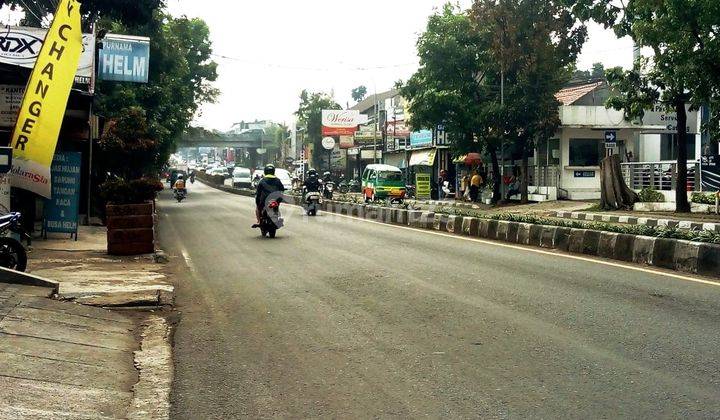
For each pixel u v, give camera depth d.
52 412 4.20
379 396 4.71
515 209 30.30
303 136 76.00
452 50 32.75
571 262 11.09
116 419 4.27
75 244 14.19
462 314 7.22
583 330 6.42
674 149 36.78
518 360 5.50
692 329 6.38
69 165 14.71
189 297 8.63
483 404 4.50
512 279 9.41
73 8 11.80
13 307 6.92
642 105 22.52
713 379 4.93
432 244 14.45
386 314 7.33
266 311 7.65
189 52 46.03
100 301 7.90
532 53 30.30
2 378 4.71
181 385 5.02
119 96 26.25
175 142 37.81
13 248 9.11
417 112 33.97
